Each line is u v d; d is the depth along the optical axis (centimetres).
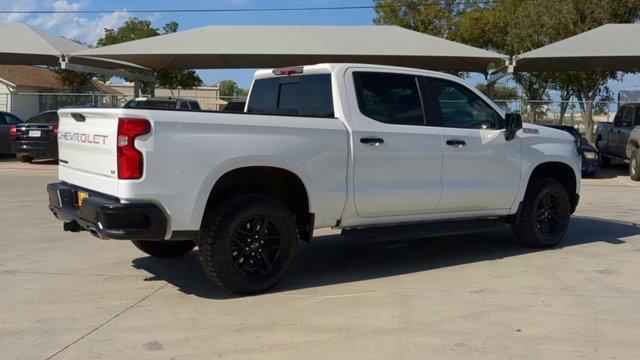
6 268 684
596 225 974
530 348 461
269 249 595
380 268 695
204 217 571
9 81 3697
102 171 546
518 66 2345
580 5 2675
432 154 671
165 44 2170
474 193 708
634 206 1219
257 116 570
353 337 482
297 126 587
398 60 2278
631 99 2550
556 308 552
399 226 680
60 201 609
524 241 782
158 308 552
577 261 726
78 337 482
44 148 1855
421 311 543
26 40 2245
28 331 495
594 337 484
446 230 693
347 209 626
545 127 803
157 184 522
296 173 587
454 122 703
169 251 715
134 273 668
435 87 694
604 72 2883
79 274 662
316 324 510
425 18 4322
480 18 3684
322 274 669
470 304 562
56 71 4256
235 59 2397
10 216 1012
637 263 718
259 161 567
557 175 830
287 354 449
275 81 711
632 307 557
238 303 565
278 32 2212
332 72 635
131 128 514
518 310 546
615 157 1977
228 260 565
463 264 714
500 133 728
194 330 497
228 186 594
